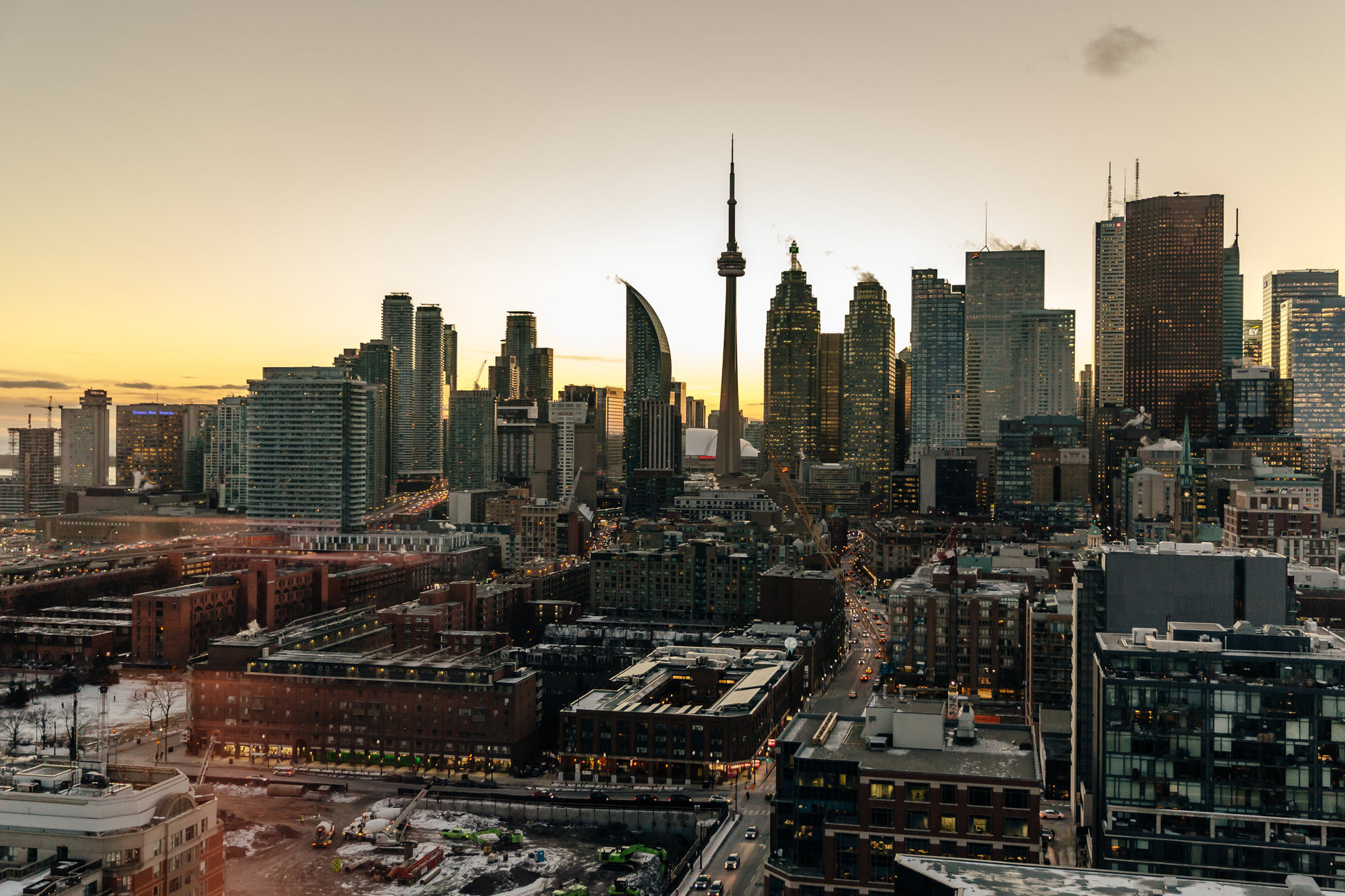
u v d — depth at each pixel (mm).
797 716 192250
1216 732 147875
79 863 140125
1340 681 146125
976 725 182375
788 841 163375
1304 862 144000
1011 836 152000
